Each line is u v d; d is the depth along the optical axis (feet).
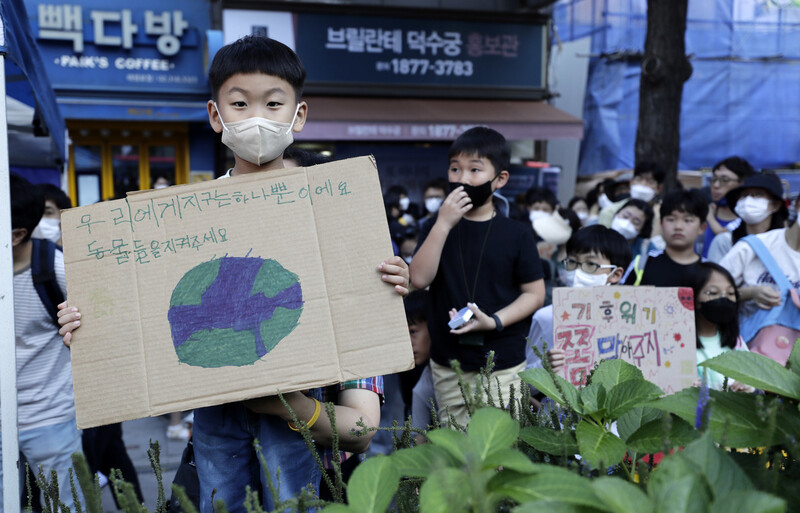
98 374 4.81
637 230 15.65
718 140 42.19
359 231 4.96
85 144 33.96
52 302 9.29
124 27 31.83
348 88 33.53
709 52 41.75
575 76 42.37
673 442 3.59
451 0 35.19
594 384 4.05
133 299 4.90
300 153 7.06
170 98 33.06
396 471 3.20
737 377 3.49
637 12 40.06
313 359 4.79
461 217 9.30
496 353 8.96
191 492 5.57
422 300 10.61
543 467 3.07
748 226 13.65
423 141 34.63
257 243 4.96
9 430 6.21
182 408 4.73
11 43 8.21
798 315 10.63
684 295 7.38
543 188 22.00
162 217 5.02
